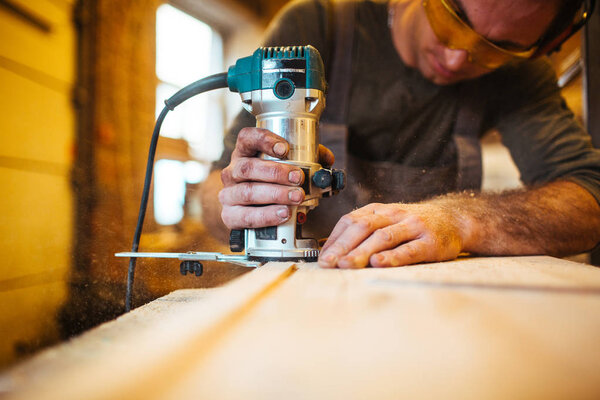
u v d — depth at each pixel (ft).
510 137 5.46
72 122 6.02
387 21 5.22
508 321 1.14
